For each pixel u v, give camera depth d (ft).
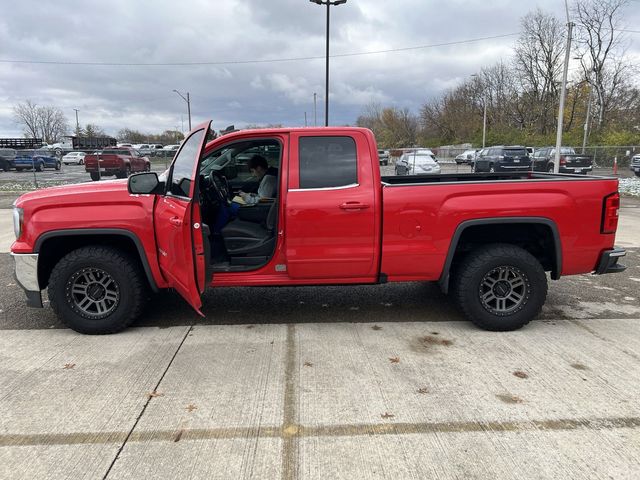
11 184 76.07
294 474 8.27
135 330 14.71
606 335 14.20
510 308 14.40
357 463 8.54
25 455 8.81
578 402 10.48
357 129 14.02
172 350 13.25
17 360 12.68
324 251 13.94
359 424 9.72
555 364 12.30
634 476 8.18
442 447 8.96
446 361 12.52
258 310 16.53
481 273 14.11
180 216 11.90
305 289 19.02
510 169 73.20
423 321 15.44
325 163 13.99
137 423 9.79
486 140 178.29
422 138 225.97
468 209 13.79
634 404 10.40
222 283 14.39
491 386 11.19
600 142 125.59
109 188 14.02
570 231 14.01
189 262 11.87
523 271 14.11
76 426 9.70
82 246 14.62
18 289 19.22
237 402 10.56
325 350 13.24
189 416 10.03
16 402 10.60
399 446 9.01
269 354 12.98
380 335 14.28
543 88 173.37
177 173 13.48
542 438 9.22
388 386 11.23
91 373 11.93
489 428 9.55
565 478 8.14
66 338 14.12
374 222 13.91
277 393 10.93
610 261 14.23
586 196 13.94
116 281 13.97
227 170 18.54
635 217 39.65
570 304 17.11
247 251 14.84
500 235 15.10
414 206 13.80
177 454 8.82
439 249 14.03
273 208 14.90
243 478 8.18
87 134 262.67
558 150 65.10
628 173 78.89
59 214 13.69
